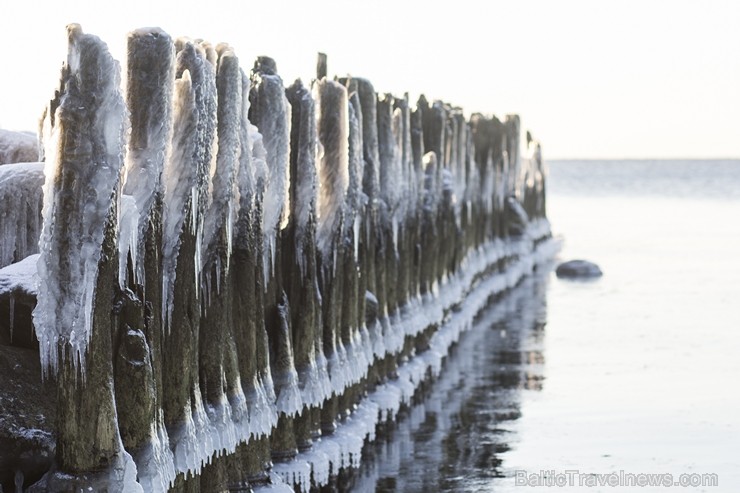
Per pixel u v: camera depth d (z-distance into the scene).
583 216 85.50
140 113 11.30
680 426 20.75
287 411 15.65
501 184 47.50
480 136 44.31
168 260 11.80
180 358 11.83
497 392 24.19
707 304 37.03
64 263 10.09
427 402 23.38
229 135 13.29
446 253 31.41
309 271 16.72
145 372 10.67
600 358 27.83
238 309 13.95
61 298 10.09
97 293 10.20
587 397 23.36
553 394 23.78
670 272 46.81
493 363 27.62
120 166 10.32
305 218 16.66
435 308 28.61
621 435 20.17
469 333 32.44
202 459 12.13
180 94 11.99
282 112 15.52
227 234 13.14
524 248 49.22
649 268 48.53
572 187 160.00
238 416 13.36
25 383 10.80
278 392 15.60
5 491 10.42
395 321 23.97
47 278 10.13
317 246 18.11
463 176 36.25
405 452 19.31
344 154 18.34
